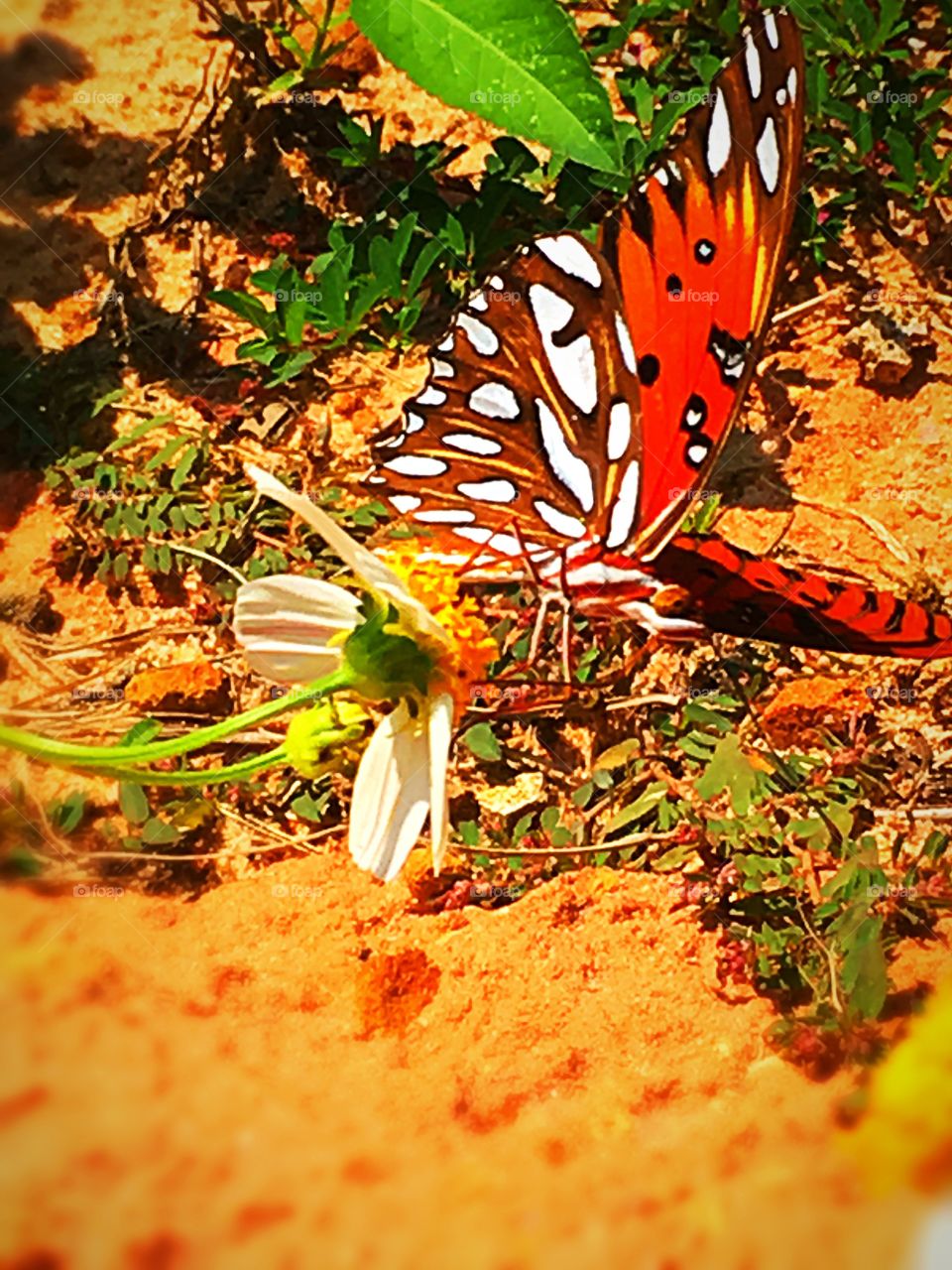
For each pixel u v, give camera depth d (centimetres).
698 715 24
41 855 24
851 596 23
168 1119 22
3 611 26
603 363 22
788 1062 22
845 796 24
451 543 23
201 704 25
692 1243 21
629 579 22
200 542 26
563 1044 22
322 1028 23
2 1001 23
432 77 27
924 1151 22
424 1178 21
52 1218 21
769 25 21
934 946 23
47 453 27
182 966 23
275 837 24
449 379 22
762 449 27
